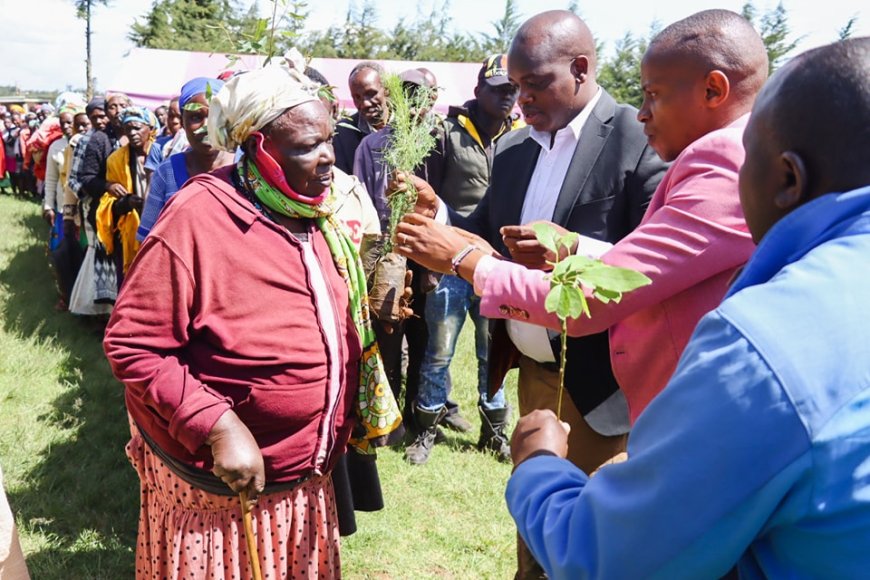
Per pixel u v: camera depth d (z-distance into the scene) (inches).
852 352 35.4
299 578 88.6
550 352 93.1
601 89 96.1
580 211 93.1
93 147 251.9
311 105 79.9
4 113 661.9
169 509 87.7
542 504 47.0
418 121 120.9
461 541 141.6
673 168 69.4
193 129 128.1
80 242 271.7
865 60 38.4
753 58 66.9
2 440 169.9
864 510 36.2
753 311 37.3
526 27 91.5
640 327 72.8
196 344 80.5
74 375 219.9
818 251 38.4
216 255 78.2
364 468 107.5
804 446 34.9
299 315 81.5
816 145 38.9
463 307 169.5
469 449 184.2
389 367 157.9
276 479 84.0
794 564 38.7
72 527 140.0
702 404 36.8
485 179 184.4
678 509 36.8
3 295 301.1
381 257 106.2
